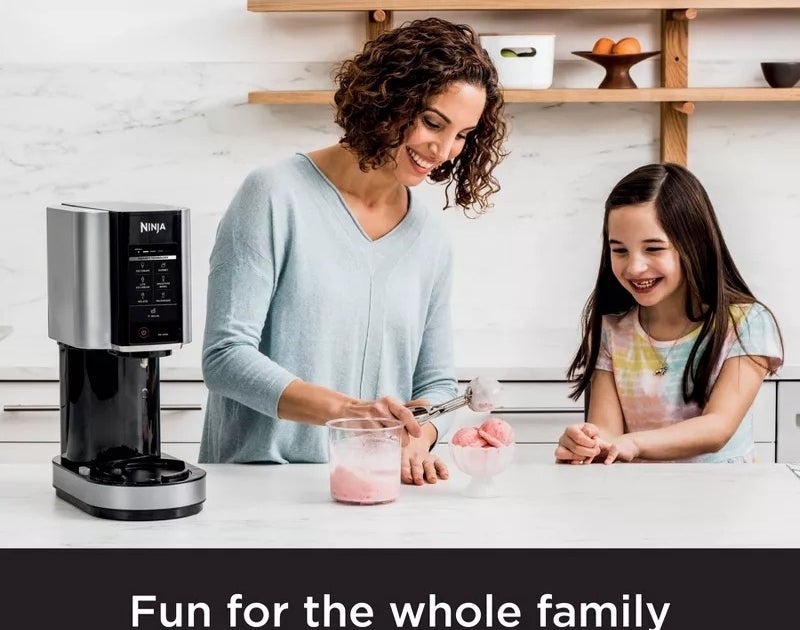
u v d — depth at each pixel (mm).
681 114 3389
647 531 1521
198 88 3451
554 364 3172
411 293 2025
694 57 3436
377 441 1644
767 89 3229
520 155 3467
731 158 3473
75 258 1604
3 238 3486
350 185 1982
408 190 2057
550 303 3523
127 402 1702
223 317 1868
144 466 1664
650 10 3424
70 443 1709
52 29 3434
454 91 1780
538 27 3422
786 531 1524
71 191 3482
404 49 1782
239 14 3428
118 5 3430
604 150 3469
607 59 3229
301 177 1949
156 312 1617
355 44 3436
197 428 3125
